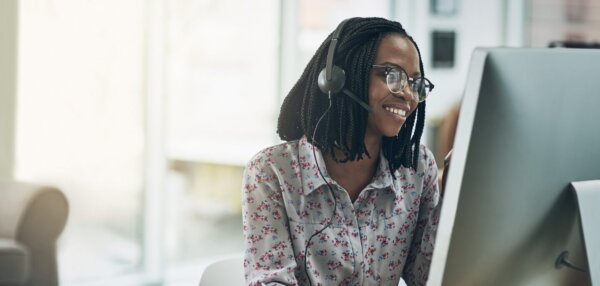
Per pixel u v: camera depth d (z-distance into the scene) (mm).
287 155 1456
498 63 1020
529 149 1069
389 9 5258
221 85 4477
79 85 3975
